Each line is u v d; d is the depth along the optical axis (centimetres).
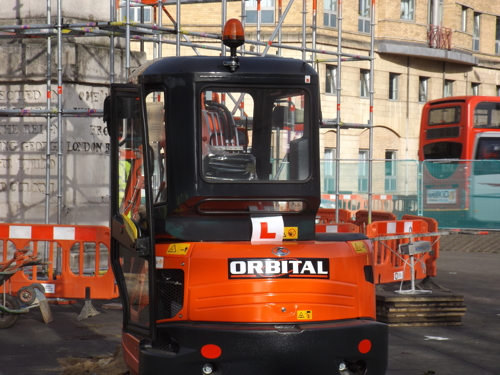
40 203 1339
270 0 3372
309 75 653
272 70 645
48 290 1082
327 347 604
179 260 620
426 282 1162
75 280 1077
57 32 1208
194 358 595
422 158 2942
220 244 625
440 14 4084
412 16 3903
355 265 642
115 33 1230
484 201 2698
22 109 1214
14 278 1099
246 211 639
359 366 627
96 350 852
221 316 611
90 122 1366
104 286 1069
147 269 618
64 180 1326
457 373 795
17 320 1016
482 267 1747
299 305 617
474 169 2716
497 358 864
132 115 650
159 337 625
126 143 669
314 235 659
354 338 613
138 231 621
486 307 1212
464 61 4153
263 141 646
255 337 593
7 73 1334
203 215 634
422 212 2800
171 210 630
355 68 3662
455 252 2097
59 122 1208
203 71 632
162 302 627
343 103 3612
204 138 631
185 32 1251
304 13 1802
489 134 2784
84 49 1341
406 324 1043
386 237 1135
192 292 613
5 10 1386
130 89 636
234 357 593
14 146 1352
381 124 3834
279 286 615
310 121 654
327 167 3053
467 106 2800
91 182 1370
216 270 612
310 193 648
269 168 645
